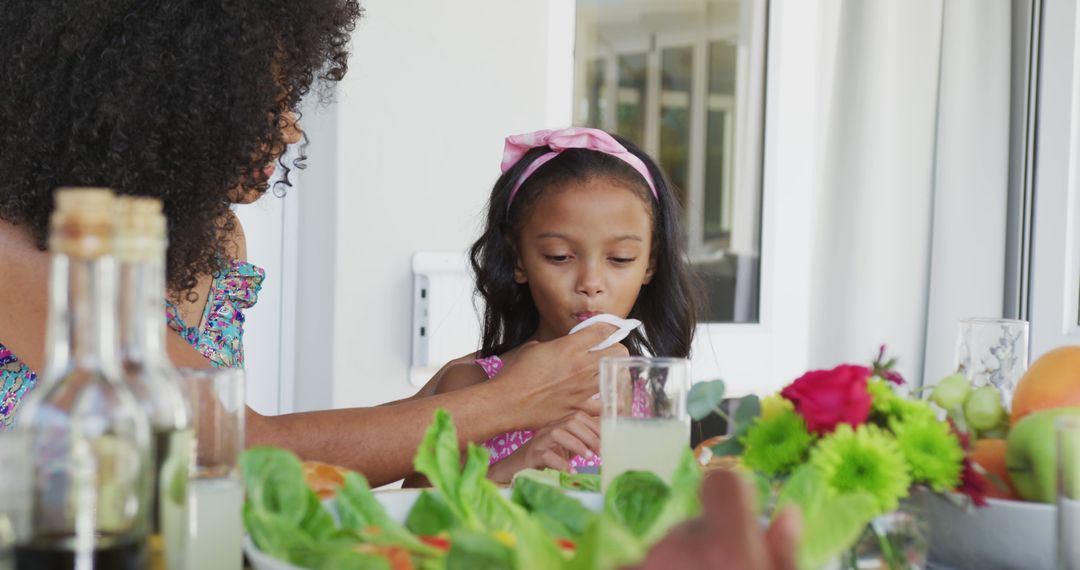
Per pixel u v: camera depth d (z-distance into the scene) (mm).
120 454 549
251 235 2166
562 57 2279
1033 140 2689
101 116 1168
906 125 2619
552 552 500
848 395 715
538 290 1578
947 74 2625
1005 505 759
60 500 542
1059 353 835
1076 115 2576
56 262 545
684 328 1729
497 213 1669
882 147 2580
